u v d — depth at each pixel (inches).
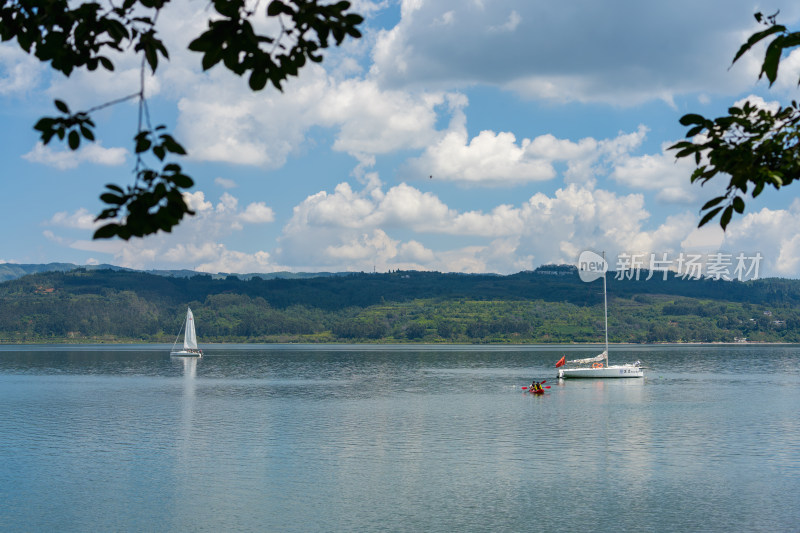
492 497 1854.1
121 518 1678.2
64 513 1715.1
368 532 1574.8
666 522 1643.7
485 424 3125.0
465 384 5423.2
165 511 1728.6
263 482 2009.1
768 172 328.5
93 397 4379.9
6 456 2365.9
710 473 2122.3
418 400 4188.0
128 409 3720.5
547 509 1745.8
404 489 1932.8
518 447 2539.4
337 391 4827.8
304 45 318.3
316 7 303.9
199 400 4192.9
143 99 293.9
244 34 304.3
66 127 317.7
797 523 1632.6
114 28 328.8
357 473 2117.4
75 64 342.3
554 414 3474.4
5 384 5403.5
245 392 4749.0
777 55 294.5
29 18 347.3
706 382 5531.5
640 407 3786.9
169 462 2269.9
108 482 2009.1
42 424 3122.5
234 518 1676.9
